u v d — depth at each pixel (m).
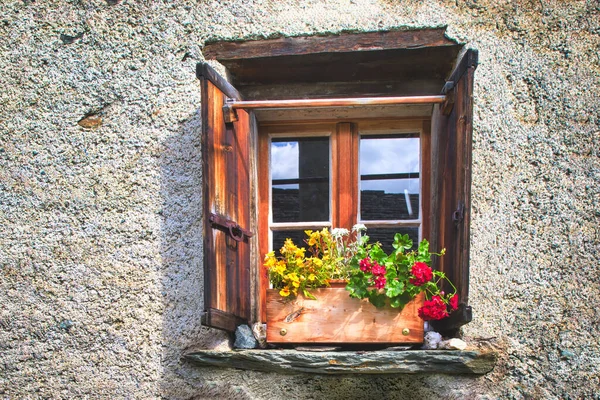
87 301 2.19
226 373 2.11
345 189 2.42
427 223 2.38
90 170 2.26
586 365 2.00
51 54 2.33
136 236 2.21
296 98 2.39
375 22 2.22
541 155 2.12
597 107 2.12
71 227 2.23
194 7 2.30
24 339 2.19
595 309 2.02
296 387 2.08
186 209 2.22
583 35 2.16
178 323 2.16
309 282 2.06
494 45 2.18
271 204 2.47
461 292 1.87
